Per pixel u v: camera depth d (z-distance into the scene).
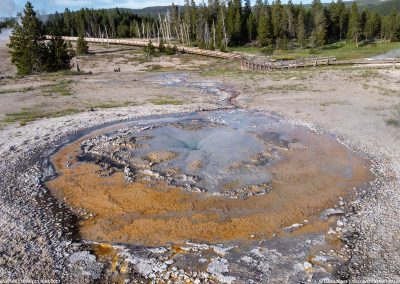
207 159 16.92
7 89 33.81
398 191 13.81
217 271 9.94
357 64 41.16
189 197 13.80
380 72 34.59
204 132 20.80
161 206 13.27
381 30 80.38
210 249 10.86
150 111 25.75
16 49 46.91
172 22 104.25
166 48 68.50
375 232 11.38
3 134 21.22
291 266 10.06
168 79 40.12
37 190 14.62
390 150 17.58
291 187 14.41
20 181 15.41
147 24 112.31
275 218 12.38
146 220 12.45
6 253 10.73
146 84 36.88
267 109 25.62
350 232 11.45
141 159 17.12
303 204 13.20
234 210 12.89
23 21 45.44
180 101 28.83
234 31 84.00
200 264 10.23
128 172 15.93
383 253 10.42
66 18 116.00
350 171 15.70
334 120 22.48
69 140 20.25
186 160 16.89
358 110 24.20
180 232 11.73
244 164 16.36
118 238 11.50
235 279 9.64
